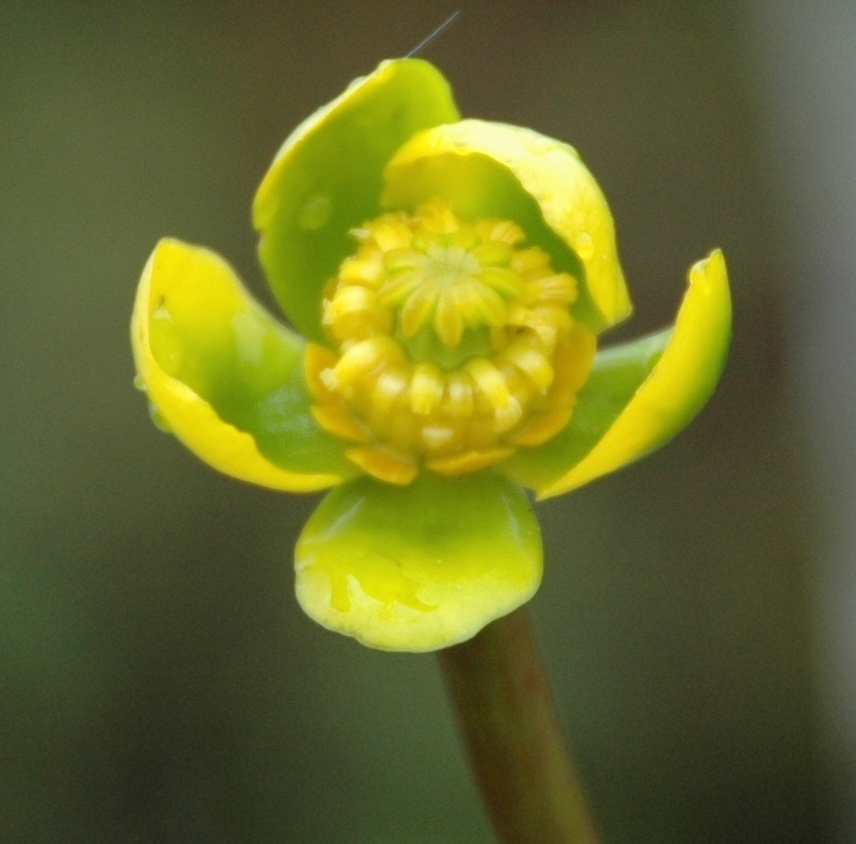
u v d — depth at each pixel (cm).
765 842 24
